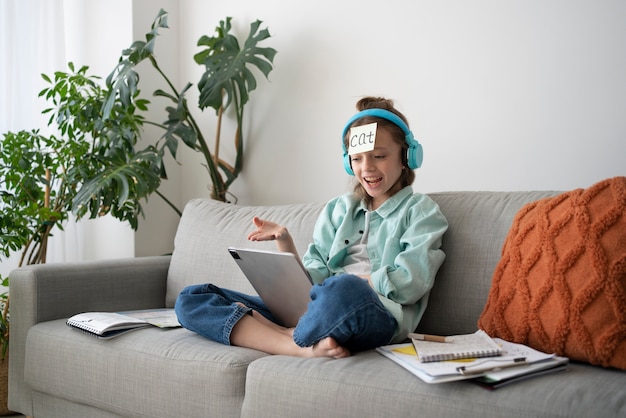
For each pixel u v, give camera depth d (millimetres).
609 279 1149
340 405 1123
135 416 1481
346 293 1251
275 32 2641
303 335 1283
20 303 1809
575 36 1963
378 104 1726
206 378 1341
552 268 1236
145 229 2754
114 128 2408
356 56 2416
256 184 2707
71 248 2695
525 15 2049
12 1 2482
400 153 1680
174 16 2902
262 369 1255
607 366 1119
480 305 1501
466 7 2162
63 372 1629
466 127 2166
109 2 2748
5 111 2477
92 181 2201
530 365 1079
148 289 2117
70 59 2799
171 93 2887
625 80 1882
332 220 1785
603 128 1920
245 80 2711
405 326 1422
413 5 2273
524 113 2055
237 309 1461
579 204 1264
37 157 2217
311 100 2541
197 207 2221
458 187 2186
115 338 1566
